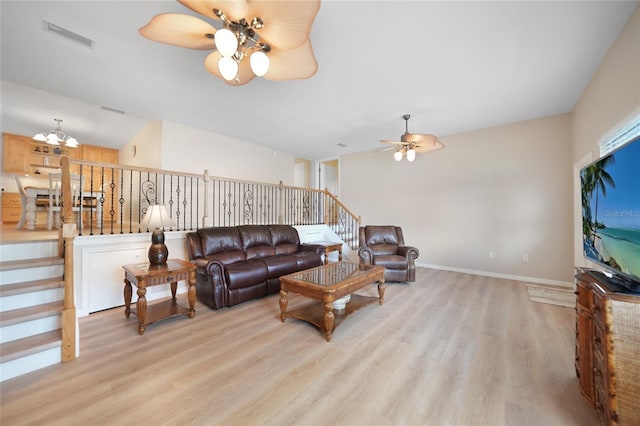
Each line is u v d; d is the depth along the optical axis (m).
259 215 6.26
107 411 1.49
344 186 7.04
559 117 4.14
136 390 1.66
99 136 5.77
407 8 1.99
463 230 5.06
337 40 2.37
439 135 5.26
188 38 1.70
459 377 1.82
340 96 3.55
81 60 2.78
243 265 3.33
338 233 6.33
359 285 2.81
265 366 1.93
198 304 3.24
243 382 1.75
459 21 2.13
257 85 3.28
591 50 2.52
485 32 2.27
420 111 4.05
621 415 1.25
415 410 1.51
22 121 4.89
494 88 3.29
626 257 1.46
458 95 3.49
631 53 2.11
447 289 3.91
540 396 1.64
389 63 2.75
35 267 2.45
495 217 4.71
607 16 2.09
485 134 4.82
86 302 2.84
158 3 2.00
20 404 1.53
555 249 4.17
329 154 7.14
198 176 3.93
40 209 4.98
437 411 1.50
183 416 1.45
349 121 4.53
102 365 1.94
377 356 2.08
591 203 1.92
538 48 2.49
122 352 2.12
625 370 1.25
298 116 4.32
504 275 4.61
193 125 4.86
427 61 2.71
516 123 4.52
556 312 3.00
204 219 3.92
